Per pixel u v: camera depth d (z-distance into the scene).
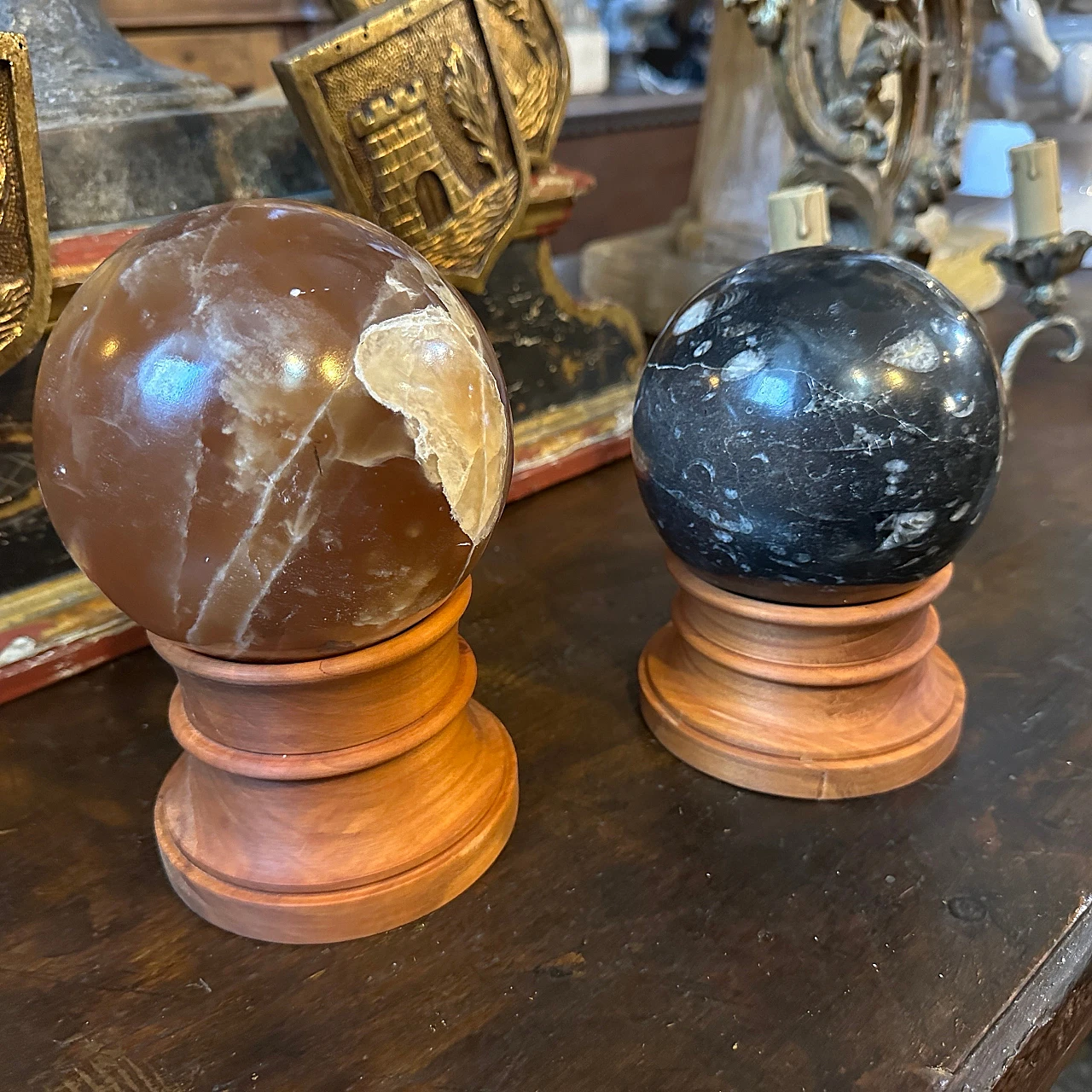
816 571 0.58
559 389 1.12
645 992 0.53
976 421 0.56
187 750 0.57
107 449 0.45
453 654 0.61
